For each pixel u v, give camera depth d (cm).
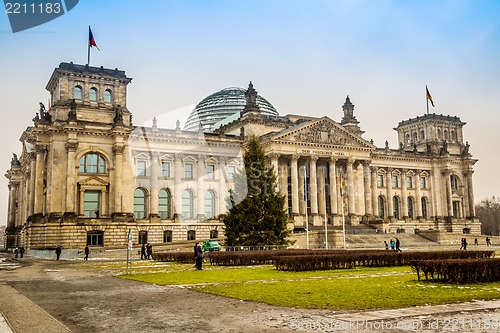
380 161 15688
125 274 4853
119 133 11256
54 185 10856
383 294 2922
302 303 2612
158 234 11662
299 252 6781
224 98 15188
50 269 5934
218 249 9238
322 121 13762
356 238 11931
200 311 2419
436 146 16825
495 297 2755
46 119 11381
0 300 2802
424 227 16075
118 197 11194
